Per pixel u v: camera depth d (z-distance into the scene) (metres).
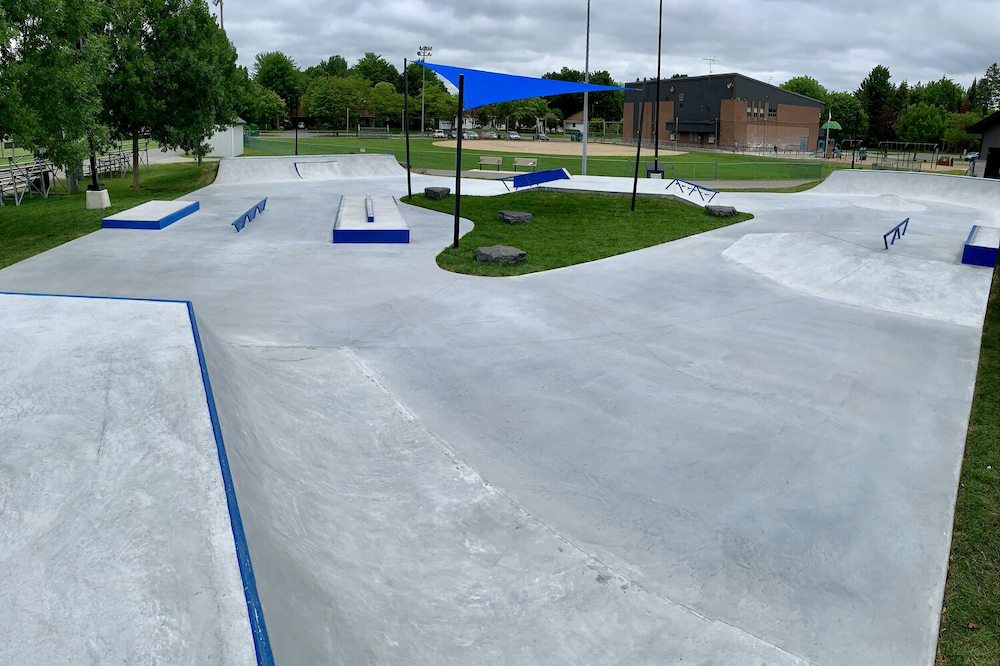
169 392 4.56
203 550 3.08
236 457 4.23
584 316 9.56
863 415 6.68
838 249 11.99
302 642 2.99
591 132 91.00
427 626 3.70
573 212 18.66
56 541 3.15
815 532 4.88
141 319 6.02
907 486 5.46
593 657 3.64
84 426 4.12
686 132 68.38
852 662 3.72
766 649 3.77
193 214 17.42
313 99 74.62
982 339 8.88
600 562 4.48
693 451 5.97
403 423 6.30
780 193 24.56
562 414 6.62
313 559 3.86
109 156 30.67
